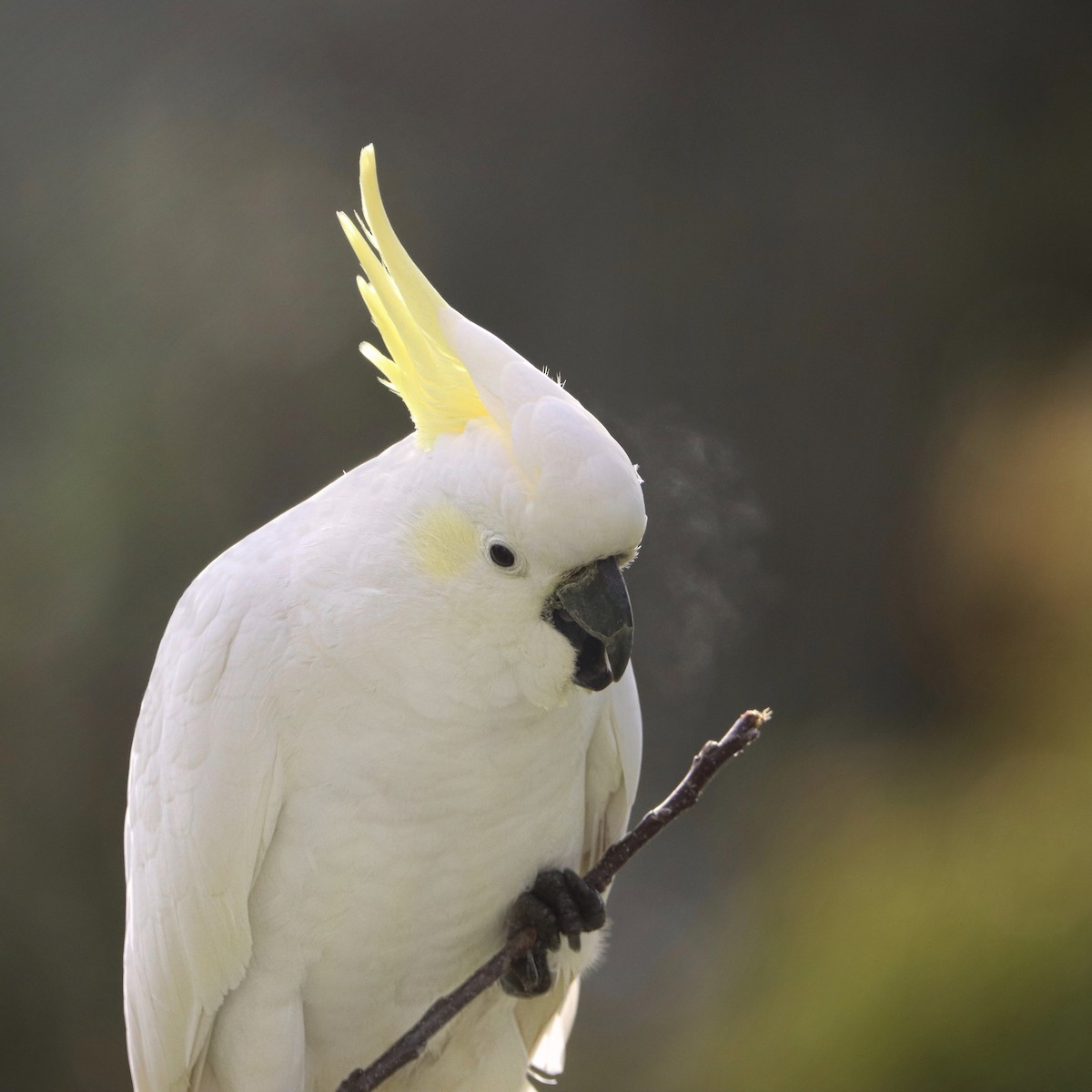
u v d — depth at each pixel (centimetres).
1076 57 1742
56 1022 1370
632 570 1531
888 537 1669
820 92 1714
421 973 612
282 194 1557
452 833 576
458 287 1627
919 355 1706
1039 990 978
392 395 1542
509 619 527
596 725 641
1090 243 1722
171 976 602
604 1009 1421
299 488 1512
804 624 1631
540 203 1656
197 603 596
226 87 1568
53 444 1450
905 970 1041
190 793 571
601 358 1666
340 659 548
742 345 1683
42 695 1419
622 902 1505
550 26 1666
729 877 1488
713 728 1566
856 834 1264
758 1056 1092
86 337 1482
